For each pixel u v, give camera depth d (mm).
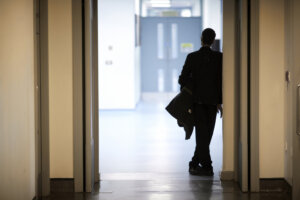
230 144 13812
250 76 12453
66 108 12688
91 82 12828
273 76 12586
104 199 12086
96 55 13695
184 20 39469
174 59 39719
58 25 12523
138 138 21922
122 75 32656
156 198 12164
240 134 12828
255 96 12461
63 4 12500
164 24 39469
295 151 11578
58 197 12266
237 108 13352
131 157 17641
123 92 32844
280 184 12734
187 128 14367
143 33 39531
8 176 9523
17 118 10125
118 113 31328
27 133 10938
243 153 12625
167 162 16734
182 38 39531
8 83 9477
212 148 19312
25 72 10758
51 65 12617
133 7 32094
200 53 14180
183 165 16219
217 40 30266
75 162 12656
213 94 14078
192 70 14234
